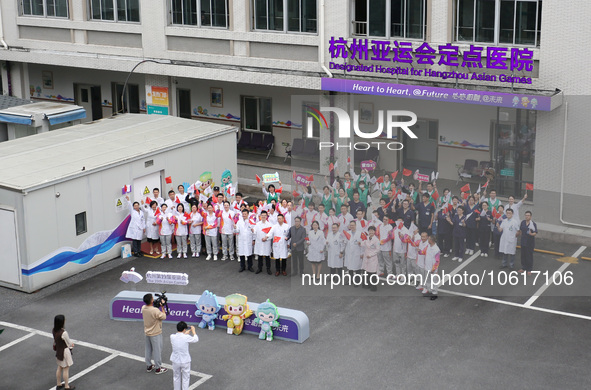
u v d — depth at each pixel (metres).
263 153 30.02
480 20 22.55
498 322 17.61
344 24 24.70
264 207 21.12
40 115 26.52
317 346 16.77
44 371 16.06
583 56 20.84
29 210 19.48
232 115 30.38
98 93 33.53
